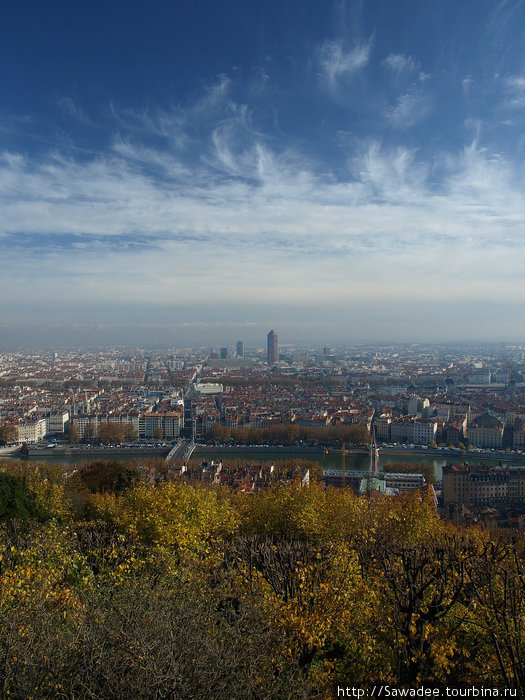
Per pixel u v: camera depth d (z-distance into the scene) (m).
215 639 67.25
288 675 71.62
